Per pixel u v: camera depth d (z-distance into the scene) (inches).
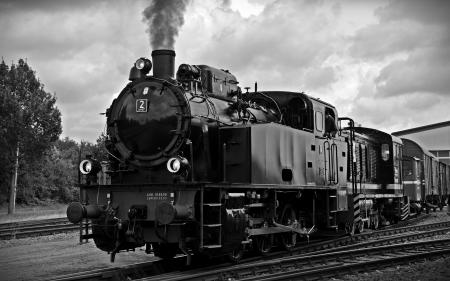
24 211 1454.2
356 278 366.0
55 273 404.5
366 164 761.6
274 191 460.4
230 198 398.6
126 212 393.4
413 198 1007.0
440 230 682.8
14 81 1224.2
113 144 424.8
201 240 360.8
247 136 421.4
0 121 1171.9
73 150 2308.1
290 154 484.7
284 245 499.2
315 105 546.6
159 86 408.2
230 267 389.7
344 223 632.4
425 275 373.4
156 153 402.3
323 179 553.6
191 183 363.3
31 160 1243.8
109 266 438.9
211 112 426.3
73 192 1930.4
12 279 377.7
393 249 488.4
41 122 1224.2
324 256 429.1
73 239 636.7
